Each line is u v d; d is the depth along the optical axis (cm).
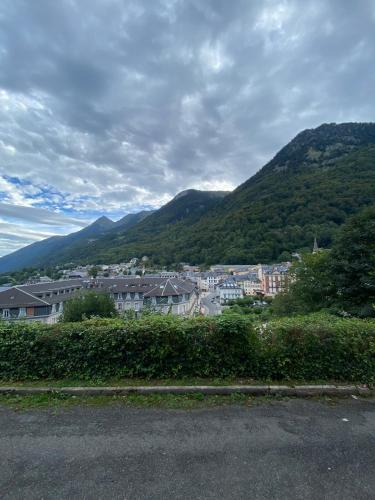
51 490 264
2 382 516
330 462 303
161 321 552
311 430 370
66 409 428
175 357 528
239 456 314
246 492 259
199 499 250
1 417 405
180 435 356
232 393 476
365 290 1503
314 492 259
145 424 383
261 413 416
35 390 479
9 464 303
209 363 527
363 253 1555
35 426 380
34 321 593
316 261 1962
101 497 254
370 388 493
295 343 530
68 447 332
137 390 477
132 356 528
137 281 5994
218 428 374
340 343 523
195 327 538
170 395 468
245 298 7538
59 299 4316
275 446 333
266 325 554
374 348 522
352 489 264
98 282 5800
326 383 506
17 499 253
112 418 400
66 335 531
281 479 276
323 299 1869
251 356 523
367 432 366
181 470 290
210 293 10475
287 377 518
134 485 269
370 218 1596
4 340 534
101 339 526
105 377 521
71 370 527
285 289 2402
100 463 303
